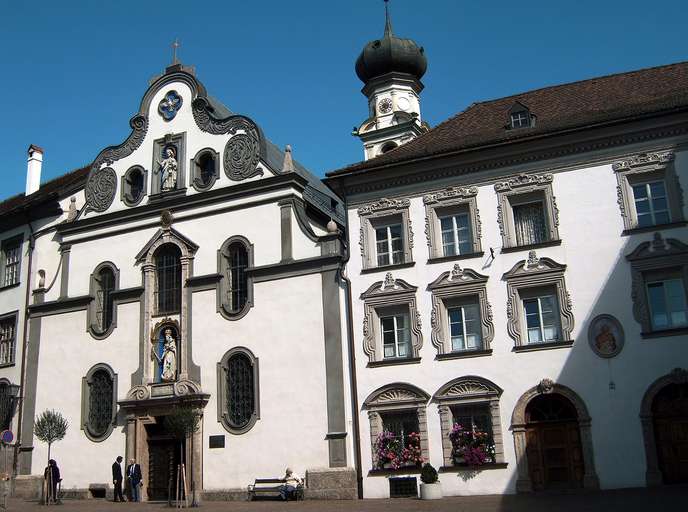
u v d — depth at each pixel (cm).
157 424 3428
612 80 3403
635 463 2653
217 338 3366
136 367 3512
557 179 2978
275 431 3145
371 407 3017
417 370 2986
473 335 2984
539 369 2830
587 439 2720
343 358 3106
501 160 3064
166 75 3853
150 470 3397
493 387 2864
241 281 3425
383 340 3102
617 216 2870
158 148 3784
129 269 3678
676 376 2661
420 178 3169
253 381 3244
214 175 3597
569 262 2886
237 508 2722
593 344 2786
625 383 2720
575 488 2725
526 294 2945
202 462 3250
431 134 3409
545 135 2966
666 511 1953
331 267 3219
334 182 3269
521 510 2195
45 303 3831
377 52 5550
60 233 3912
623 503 2192
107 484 3428
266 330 3272
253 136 3556
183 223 3603
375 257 3192
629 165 2892
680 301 2756
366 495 2952
